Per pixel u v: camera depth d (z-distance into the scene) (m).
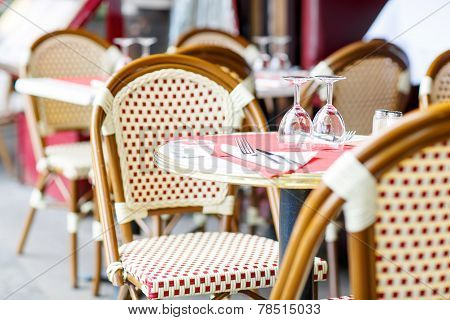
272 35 8.02
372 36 6.99
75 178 4.86
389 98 4.85
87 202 5.78
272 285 2.82
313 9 7.38
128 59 6.02
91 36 5.89
